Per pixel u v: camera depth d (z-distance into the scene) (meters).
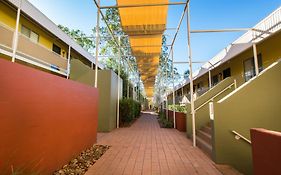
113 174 2.92
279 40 5.63
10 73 1.94
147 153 4.14
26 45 7.38
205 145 4.25
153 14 5.73
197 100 6.53
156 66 12.59
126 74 13.45
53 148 2.78
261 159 2.17
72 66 8.38
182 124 7.59
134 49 8.73
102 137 6.16
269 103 3.55
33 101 2.31
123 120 9.78
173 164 3.40
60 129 3.00
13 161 1.95
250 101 3.56
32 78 2.30
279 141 1.87
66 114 3.23
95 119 4.95
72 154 3.46
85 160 3.53
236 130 3.48
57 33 9.98
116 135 6.61
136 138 5.98
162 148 4.61
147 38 7.47
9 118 1.92
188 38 5.30
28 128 2.21
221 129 3.50
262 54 6.46
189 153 4.14
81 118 3.94
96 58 5.15
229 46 8.61
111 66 17.64
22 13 7.56
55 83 2.86
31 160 2.24
